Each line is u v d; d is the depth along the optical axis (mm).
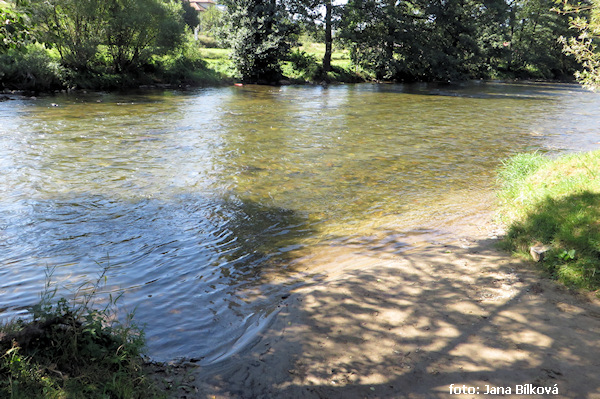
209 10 72625
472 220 8312
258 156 13188
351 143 15508
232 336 4754
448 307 5145
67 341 4043
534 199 7793
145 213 8422
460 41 49438
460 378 3938
